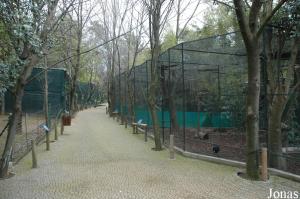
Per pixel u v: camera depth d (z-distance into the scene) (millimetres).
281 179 4492
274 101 5164
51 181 4520
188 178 4598
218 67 7996
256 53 4570
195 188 4121
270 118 5188
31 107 13391
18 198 3812
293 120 6512
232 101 8453
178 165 5434
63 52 14734
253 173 4543
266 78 5215
